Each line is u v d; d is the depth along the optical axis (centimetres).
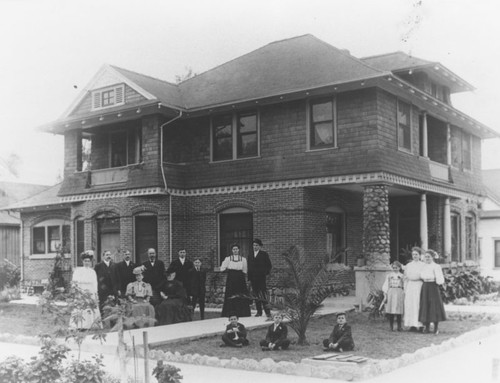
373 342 1217
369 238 1938
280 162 2147
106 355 1126
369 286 1834
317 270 1214
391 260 2530
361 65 2042
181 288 1590
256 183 2188
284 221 2108
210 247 2295
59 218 2884
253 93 2202
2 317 1733
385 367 931
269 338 1151
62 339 1269
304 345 1179
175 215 2333
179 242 2339
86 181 2533
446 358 1052
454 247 2723
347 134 2023
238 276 1634
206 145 2350
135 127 2544
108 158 2625
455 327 1458
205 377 891
